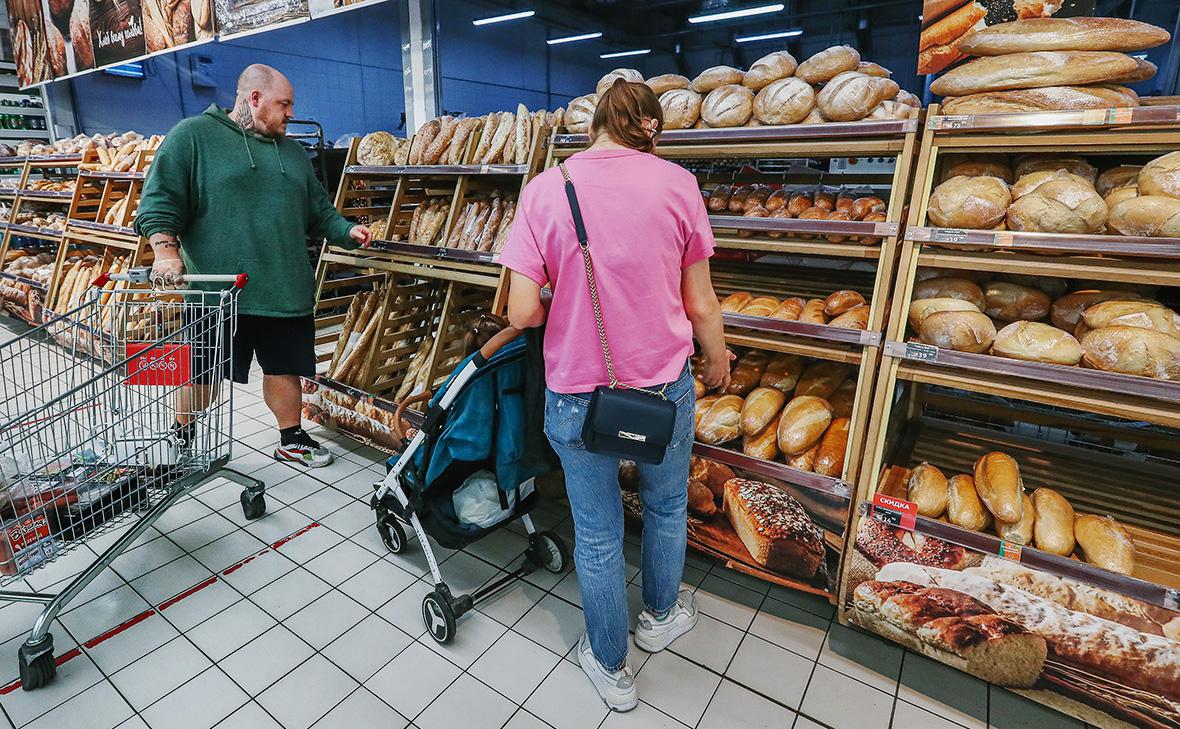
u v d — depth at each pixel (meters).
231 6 4.74
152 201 2.45
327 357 3.48
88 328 2.06
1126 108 1.46
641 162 1.47
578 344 1.52
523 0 11.78
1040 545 1.67
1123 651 1.56
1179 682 1.50
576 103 2.49
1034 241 1.59
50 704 1.75
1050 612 1.63
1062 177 1.66
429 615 1.99
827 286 2.46
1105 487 2.02
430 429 1.95
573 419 1.58
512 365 1.93
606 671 1.77
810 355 1.98
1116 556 1.61
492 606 2.16
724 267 2.75
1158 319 1.61
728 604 2.20
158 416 2.09
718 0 12.40
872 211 1.98
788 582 2.07
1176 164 1.54
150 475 2.05
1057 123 1.53
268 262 2.69
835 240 2.01
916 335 1.93
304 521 2.64
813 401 2.09
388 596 2.21
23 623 2.05
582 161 1.49
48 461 1.86
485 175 2.91
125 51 5.92
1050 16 1.69
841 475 1.94
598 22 13.37
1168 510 1.90
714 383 1.78
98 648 1.95
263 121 2.64
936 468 1.98
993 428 2.41
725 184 2.73
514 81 13.26
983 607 1.72
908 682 1.87
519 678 1.87
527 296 1.52
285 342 2.86
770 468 2.01
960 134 1.70
